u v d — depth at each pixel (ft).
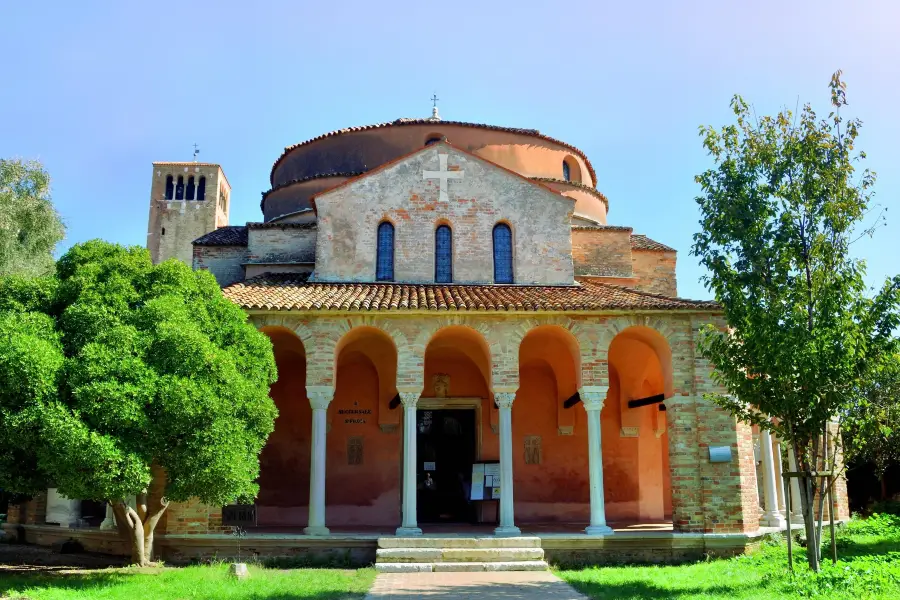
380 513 80.64
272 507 80.33
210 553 63.05
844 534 77.46
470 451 83.51
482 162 83.56
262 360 58.75
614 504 83.71
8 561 65.41
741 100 53.16
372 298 70.59
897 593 41.93
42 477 50.29
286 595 45.27
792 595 43.32
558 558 63.16
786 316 48.01
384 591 48.39
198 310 55.26
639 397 84.69
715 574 54.60
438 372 83.66
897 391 64.80
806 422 47.98
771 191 50.85
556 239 82.02
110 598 43.60
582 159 107.14
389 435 82.17
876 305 47.11
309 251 88.48
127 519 59.16
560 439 84.17
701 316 68.85
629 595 45.75
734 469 66.23
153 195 245.86
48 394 46.32
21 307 52.01
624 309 67.82
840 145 50.93
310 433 82.17
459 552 60.29
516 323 68.59
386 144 97.19
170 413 48.06
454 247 81.05
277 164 108.58
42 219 98.12
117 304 52.29
